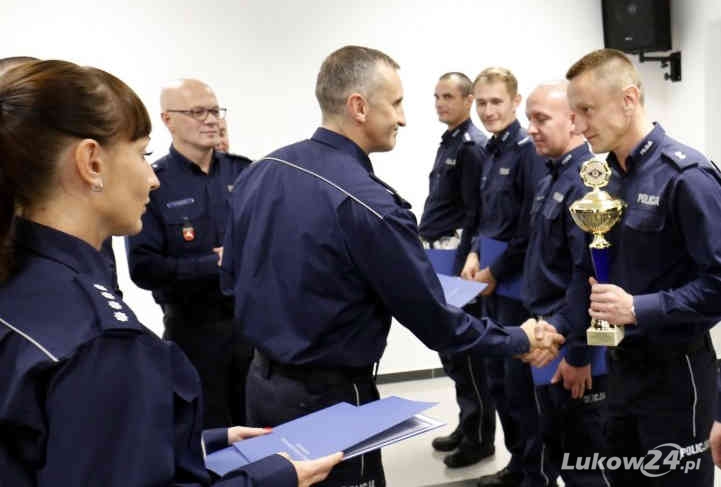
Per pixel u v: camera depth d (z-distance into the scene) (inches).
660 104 196.7
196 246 102.3
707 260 63.9
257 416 68.1
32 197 32.9
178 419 34.8
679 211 65.9
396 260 61.6
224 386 102.9
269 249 65.5
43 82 32.4
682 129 190.7
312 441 48.1
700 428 70.1
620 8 186.7
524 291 100.2
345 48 67.7
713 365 71.2
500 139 127.3
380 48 179.0
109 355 30.9
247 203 68.6
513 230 123.6
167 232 100.9
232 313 103.0
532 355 77.4
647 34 185.3
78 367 29.9
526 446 114.7
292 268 63.7
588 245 82.7
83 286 32.4
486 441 134.5
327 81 66.9
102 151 33.3
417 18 180.2
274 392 65.9
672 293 65.8
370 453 64.4
